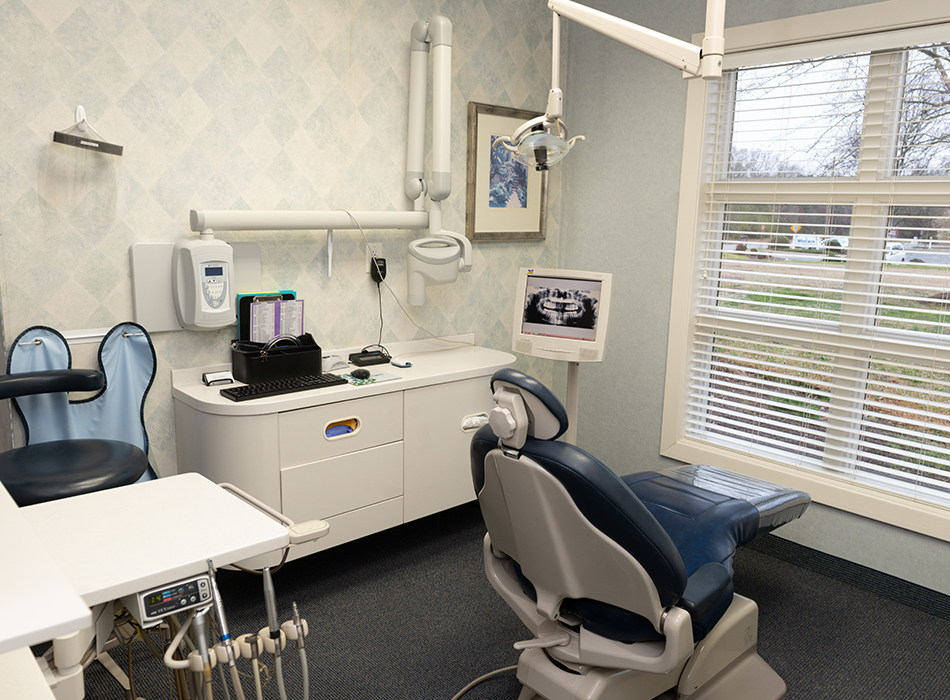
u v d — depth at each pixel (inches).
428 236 123.4
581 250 141.3
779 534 116.7
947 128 95.9
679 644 58.9
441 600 98.9
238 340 103.2
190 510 53.1
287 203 106.7
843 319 108.5
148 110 92.4
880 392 105.3
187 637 62.7
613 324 136.5
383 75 114.1
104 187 90.4
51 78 84.9
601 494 55.2
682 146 121.9
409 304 124.0
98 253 91.2
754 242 118.1
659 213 126.8
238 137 100.5
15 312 86.0
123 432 92.7
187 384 100.0
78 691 43.7
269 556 94.6
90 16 86.6
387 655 86.2
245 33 98.9
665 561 56.5
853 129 104.8
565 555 60.9
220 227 95.1
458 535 120.3
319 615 94.3
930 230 98.2
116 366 91.7
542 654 72.2
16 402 84.1
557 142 80.7
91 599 41.4
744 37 112.0
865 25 98.3
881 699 81.0
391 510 106.9
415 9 116.2
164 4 91.7
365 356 113.6
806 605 102.0
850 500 106.6
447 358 121.2
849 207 106.9
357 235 115.3
